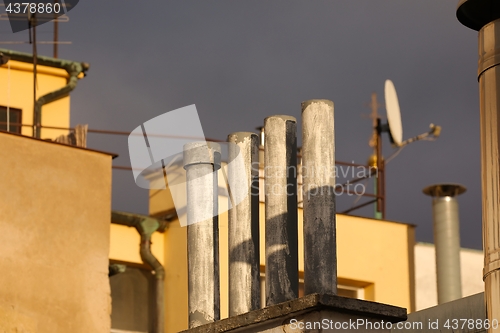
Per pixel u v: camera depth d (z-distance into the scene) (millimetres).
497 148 19484
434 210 48562
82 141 42781
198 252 21406
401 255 48250
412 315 27906
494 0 19844
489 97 19703
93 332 37656
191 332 20656
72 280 37781
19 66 52750
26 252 37219
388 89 50000
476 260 50094
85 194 38906
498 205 19359
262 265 39688
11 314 36219
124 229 44469
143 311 43938
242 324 19797
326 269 19359
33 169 38125
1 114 51844
